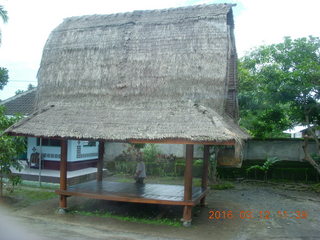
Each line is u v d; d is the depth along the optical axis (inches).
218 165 615.2
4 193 434.0
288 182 585.3
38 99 422.3
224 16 398.9
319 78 486.0
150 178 622.8
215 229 309.7
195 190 374.9
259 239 283.1
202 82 360.8
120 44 414.3
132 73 387.9
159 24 417.4
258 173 606.5
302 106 528.1
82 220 328.5
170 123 313.3
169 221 330.0
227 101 408.5
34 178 498.6
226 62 369.4
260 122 617.3
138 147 701.9
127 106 364.2
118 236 280.2
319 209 403.9
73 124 339.9
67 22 478.9
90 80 400.8
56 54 438.3
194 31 396.5
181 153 696.4
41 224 311.9
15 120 414.6
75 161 562.9
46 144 554.9
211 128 292.8
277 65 534.0
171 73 373.7
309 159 542.9
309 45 532.7
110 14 467.2
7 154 383.9
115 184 408.8
